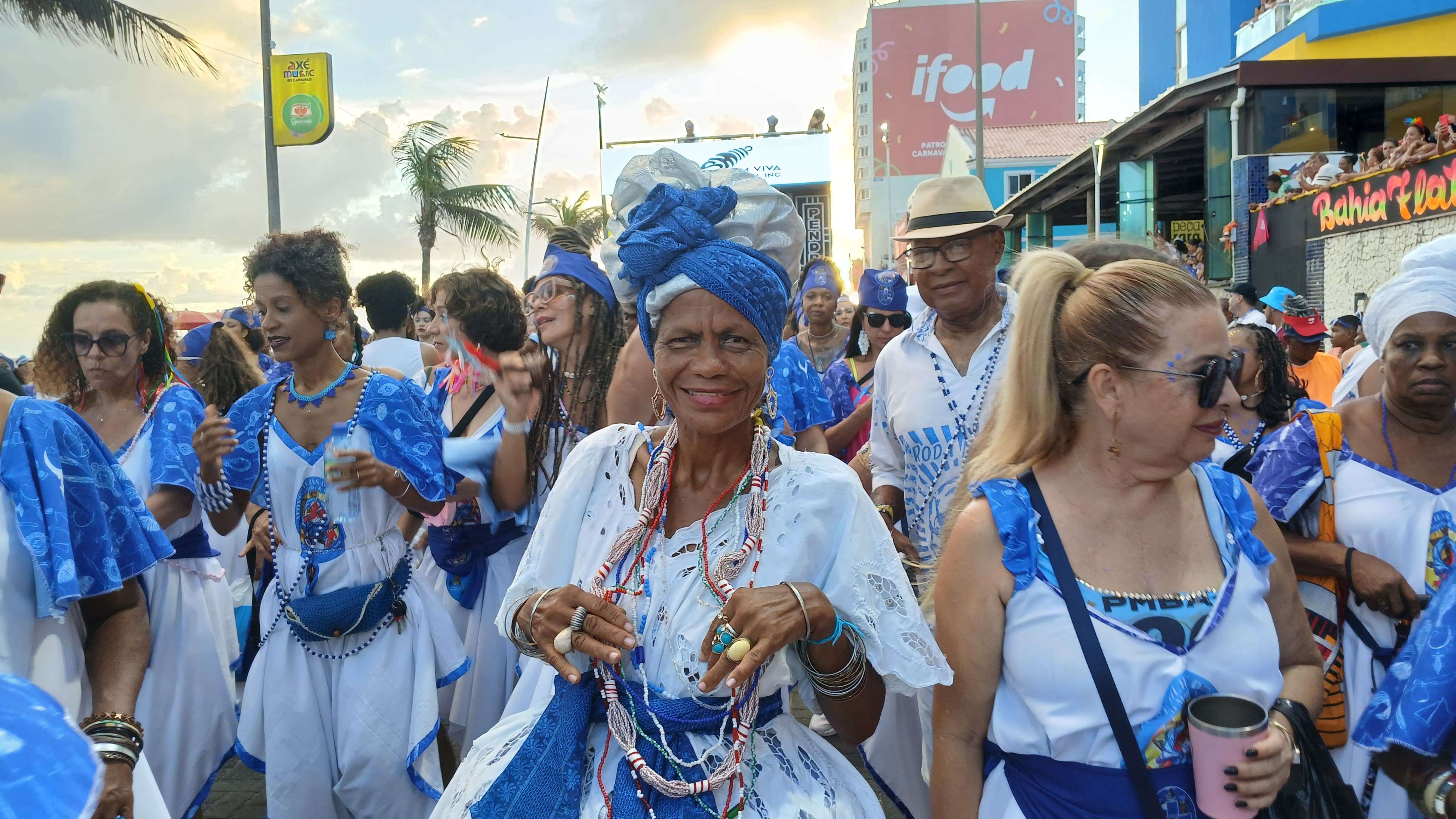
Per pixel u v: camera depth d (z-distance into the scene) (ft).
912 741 10.17
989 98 190.29
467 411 12.14
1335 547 8.24
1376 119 53.21
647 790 5.21
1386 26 62.39
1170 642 5.74
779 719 5.63
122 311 10.56
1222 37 87.71
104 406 10.97
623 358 9.93
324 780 10.17
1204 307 5.77
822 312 20.16
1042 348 6.27
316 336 10.23
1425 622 6.13
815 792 5.44
